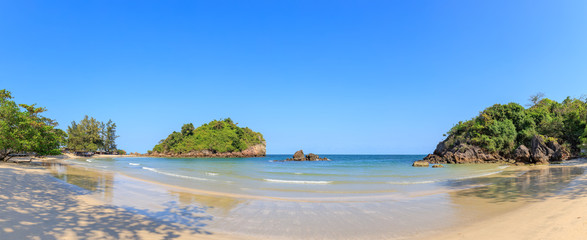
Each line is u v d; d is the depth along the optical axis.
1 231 6.71
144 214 10.44
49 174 25.02
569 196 12.49
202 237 7.79
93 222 8.51
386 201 14.13
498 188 18.00
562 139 57.47
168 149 145.75
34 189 13.85
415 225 9.32
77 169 34.66
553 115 66.00
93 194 14.71
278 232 8.64
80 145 130.25
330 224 9.63
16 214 8.45
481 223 9.12
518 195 14.55
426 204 13.14
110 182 20.89
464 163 60.78
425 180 25.03
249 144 155.75
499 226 8.53
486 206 12.10
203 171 36.38
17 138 35.19
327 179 26.56
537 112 66.12
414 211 11.61
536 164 50.97
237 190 18.33
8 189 12.59
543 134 60.84
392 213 11.29
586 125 50.94
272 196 15.96
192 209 11.86
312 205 13.14
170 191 17.02
